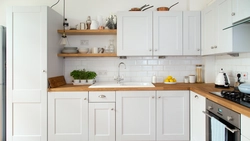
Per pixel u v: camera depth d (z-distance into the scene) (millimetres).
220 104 1474
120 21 2473
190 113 2230
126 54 2479
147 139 2250
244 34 1774
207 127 1729
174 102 2248
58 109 2227
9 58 2213
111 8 2801
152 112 2238
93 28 2562
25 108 2221
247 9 1551
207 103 1733
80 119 2234
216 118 1540
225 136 1346
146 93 2229
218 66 2568
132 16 2475
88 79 2578
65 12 2789
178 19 2477
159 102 2236
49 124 2225
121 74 2812
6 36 2268
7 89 2209
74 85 2500
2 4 2756
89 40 2814
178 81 2805
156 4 2797
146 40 2477
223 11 1918
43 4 2781
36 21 2223
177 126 2256
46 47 2229
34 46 2225
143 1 2797
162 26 2480
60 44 2631
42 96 2215
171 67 2809
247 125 1123
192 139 2170
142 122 2244
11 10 2207
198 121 1972
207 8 2316
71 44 2805
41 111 2223
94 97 2225
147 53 2475
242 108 1163
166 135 2252
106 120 2238
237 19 1677
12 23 2211
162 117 2244
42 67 2227
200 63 2795
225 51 1883
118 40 2475
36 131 2225
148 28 2473
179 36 2479
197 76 2744
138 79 2816
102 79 2830
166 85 2400
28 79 2221
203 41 2441
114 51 2799
